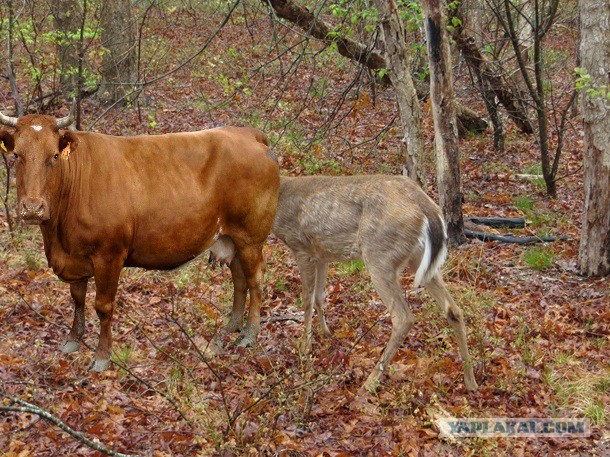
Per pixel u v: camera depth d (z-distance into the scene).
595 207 8.45
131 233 6.11
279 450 5.00
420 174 9.44
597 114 8.24
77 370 6.11
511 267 9.02
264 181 6.80
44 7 15.05
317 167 11.62
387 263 6.15
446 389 6.03
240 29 19.61
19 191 5.66
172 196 6.27
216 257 7.01
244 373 6.22
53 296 7.63
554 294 8.10
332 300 8.02
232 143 6.68
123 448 4.98
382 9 9.17
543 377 6.16
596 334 7.15
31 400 5.49
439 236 6.06
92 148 5.98
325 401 5.70
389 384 6.04
